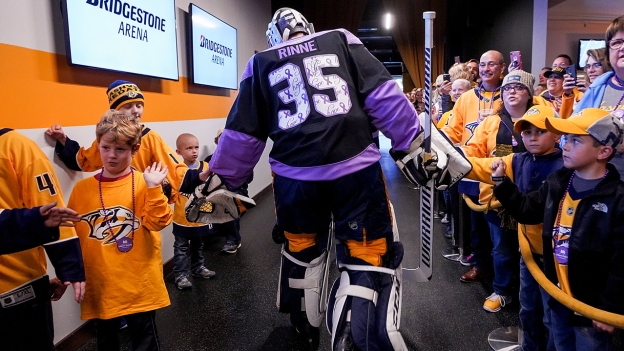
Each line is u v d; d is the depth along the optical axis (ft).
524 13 22.12
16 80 6.06
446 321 7.41
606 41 5.97
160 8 9.65
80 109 7.39
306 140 4.25
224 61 14.12
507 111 7.80
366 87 4.39
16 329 4.00
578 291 4.10
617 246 3.78
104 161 5.18
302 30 4.88
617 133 3.85
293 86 4.36
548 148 5.40
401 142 4.39
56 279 4.66
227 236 11.69
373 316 4.10
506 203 4.84
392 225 4.69
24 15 6.21
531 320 5.60
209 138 13.55
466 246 10.93
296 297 5.31
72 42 6.88
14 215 3.30
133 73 8.64
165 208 5.20
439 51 28.63
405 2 28.25
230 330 7.30
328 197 4.40
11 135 4.15
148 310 5.36
